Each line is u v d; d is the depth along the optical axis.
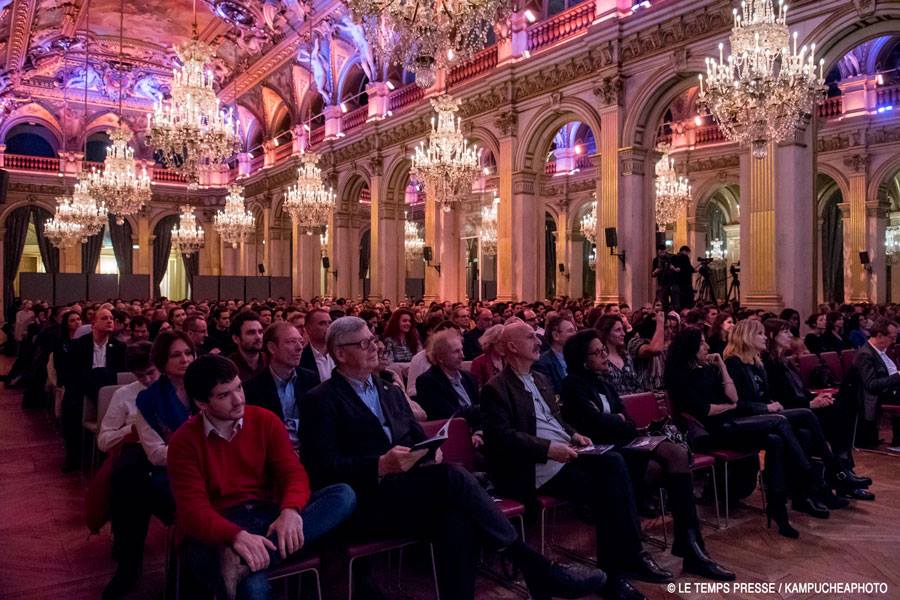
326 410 3.29
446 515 3.03
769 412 4.98
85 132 28.67
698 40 11.30
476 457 4.26
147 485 3.66
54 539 4.46
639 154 12.66
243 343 4.68
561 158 24.58
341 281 22.97
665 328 7.54
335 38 21.03
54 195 28.06
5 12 18.77
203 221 32.38
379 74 20.53
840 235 19.28
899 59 16.30
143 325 7.97
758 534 4.51
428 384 4.85
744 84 8.09
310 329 5.27
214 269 32.44
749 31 8.14
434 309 9.70
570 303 14.36
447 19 8.59
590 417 4.23
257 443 2.99
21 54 22.19
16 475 6.00
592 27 12.98
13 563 4.05
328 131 23.12
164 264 31.53
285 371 4.07
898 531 4.52
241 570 2.57
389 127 19.66
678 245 19.91
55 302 20.50
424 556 4.05
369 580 3.53
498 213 15.84
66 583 3.77
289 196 17.38
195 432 2.88
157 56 25.39
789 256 10.04
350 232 23.17
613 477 3.63
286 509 2.79
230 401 2.81
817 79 8.86
